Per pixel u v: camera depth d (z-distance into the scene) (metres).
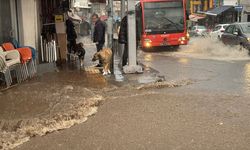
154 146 6.36
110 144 6.52
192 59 19.91
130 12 14.42
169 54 23.23
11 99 9.86
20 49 12.56
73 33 18.44
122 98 9.91
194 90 10.92
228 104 9.12
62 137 6.93
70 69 15.39
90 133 7.11
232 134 6.88
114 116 8.19
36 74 13.91
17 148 6.44
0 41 13.76
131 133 7.04
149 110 8.61
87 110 8.61
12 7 14.55
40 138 6.92
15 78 12.70
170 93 10.51
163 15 25.20
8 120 7.91
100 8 40.66
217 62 18.14
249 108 8.73
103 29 16.73
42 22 19.44
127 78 13.10
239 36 20.83
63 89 11.02
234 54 21.23
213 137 6.73
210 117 7.99
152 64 17.83
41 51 16.16
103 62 14.09
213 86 11.57
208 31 45.41
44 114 8.30
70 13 30.44
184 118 7.93
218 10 58.28
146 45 25.06
